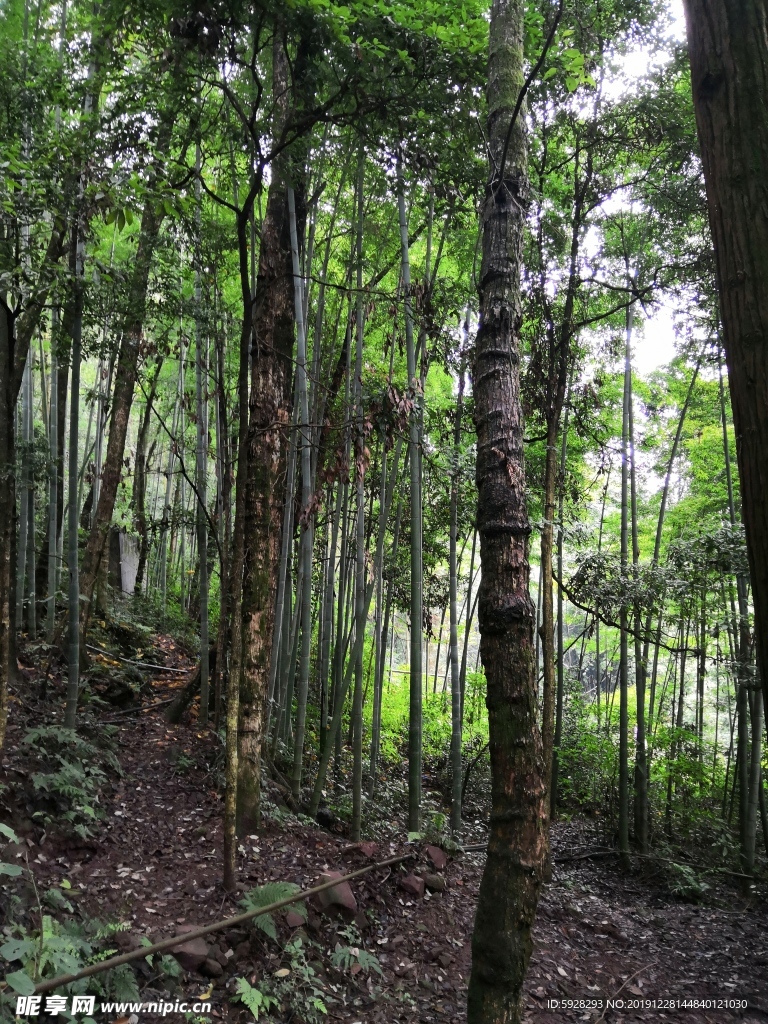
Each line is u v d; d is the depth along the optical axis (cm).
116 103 358
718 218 123
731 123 122
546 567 539
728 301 121
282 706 622
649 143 553
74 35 444
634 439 807
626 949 472
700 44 129
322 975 331
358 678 529
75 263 457
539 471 785
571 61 336
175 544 1364
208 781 504
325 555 756
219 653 605
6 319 361
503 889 221
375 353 782
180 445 746
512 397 257
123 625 812
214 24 307
